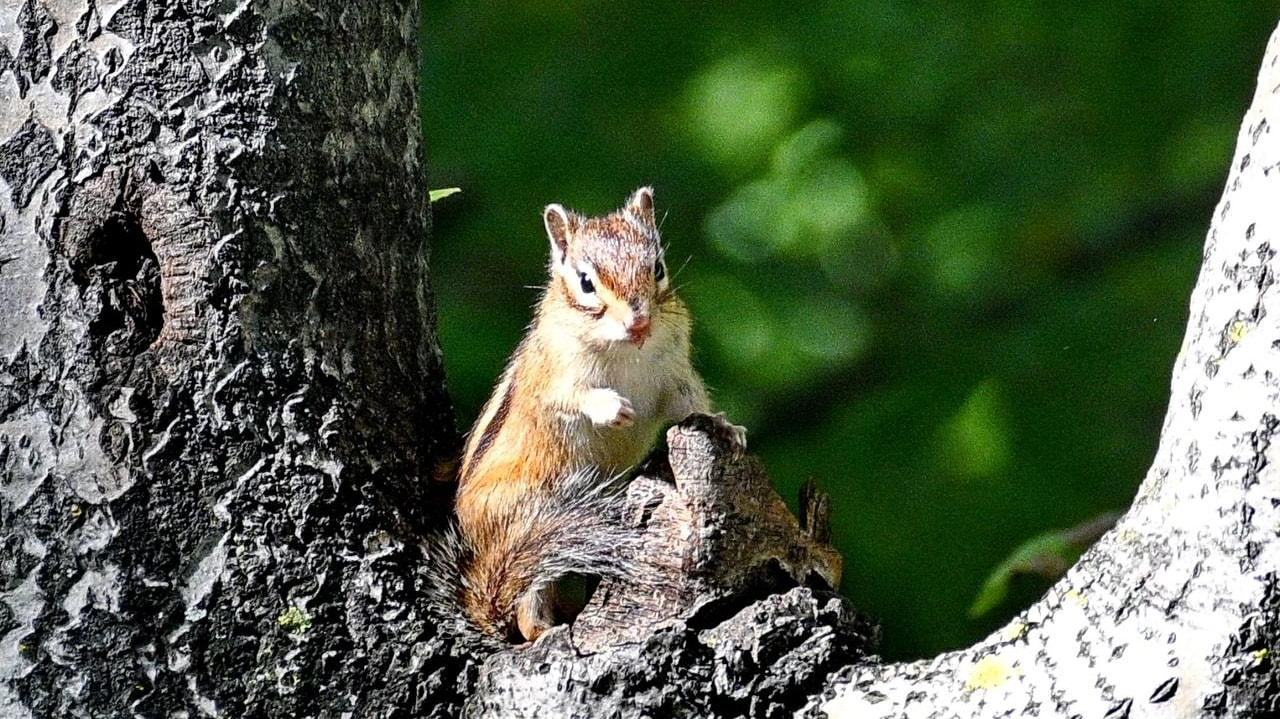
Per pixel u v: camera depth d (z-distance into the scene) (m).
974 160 20.27
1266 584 6.91
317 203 8.88
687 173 20.11
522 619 9.16
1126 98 19.86
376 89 9.32
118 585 8.22
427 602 8.61
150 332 8.49
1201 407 7.28
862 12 20.22
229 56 8.68
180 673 8.20
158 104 8.52
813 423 19.52
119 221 8.50
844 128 20.47
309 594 8.38
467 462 9.70
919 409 18.92
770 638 8.11
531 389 11.63
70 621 8.20
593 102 19.77
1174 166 19.75
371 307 9.10
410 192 9.58
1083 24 20.03
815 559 8.85
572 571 9.02
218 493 8.38
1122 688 7.10
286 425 8.57
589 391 11.37
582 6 20.22
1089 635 7.31
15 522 8.29
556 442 11.54
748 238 20.84
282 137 8.77
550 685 8.02
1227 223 7.39
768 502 8.74
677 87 20.02
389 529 8.73
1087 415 18.28
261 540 8.38
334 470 8.62
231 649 8.23
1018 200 20.00
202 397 8.43
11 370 8.38
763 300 20.58
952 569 17.45
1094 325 18.97
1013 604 16.81
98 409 8.31
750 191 20.42
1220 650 6.94
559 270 11.98
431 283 9.88
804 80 20.44
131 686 8.17
